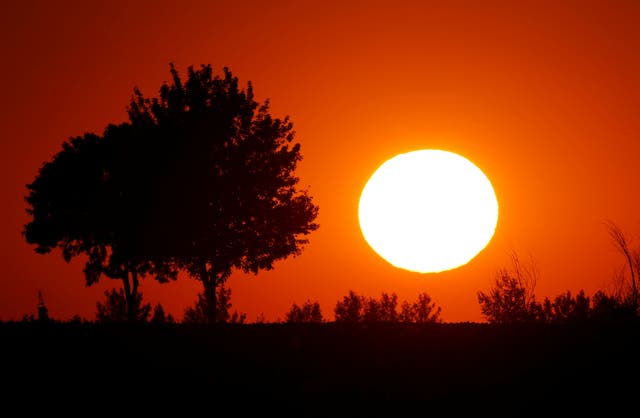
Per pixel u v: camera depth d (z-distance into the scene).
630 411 78.75
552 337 100.12
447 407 78.56
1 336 93.06
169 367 85.00
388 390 81.69
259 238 150.62
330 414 75.44
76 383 79.62
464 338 98.94
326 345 94.56
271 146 153.50
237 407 76.00
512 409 78.62
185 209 147.25
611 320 117.62
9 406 73.75
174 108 154.00
